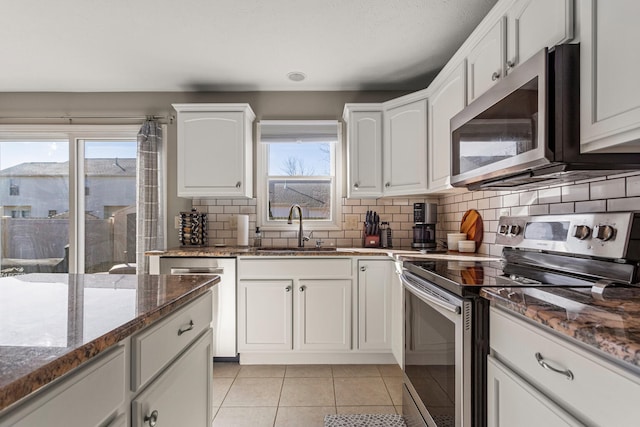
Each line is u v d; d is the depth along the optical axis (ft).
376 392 7.15
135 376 2.69
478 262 5.90
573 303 2.84
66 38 7.45
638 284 3.32
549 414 2.57
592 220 3.76
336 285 8.28
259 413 6.38
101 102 10.43
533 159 3.84
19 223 10.79
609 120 3.14
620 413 1.99
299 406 6.62
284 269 8.30
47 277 4.51
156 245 10.00
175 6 6.37
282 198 10.61
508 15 4.99
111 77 9.41
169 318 3.30
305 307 8.29
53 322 2.54
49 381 1.77
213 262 8.31
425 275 4.89
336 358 8.52
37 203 10.77
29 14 6.57
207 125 9.30
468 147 5.56
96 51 8.02
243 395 7.02
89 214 10.69
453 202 9.33
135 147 10.68
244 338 8.30
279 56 8.28
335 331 8.30
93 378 2.18
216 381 7.63
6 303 3.14
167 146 10.41
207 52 8.08
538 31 4.27
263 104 10.41
